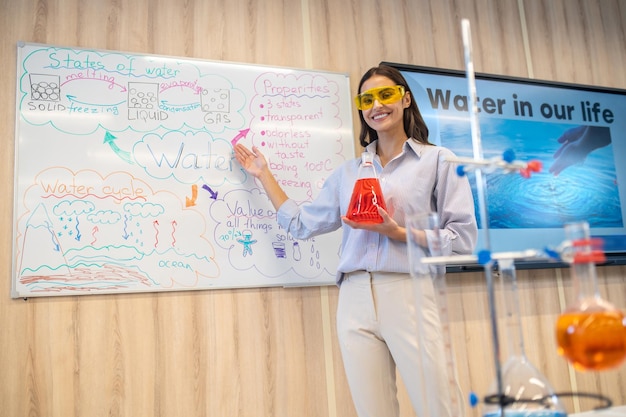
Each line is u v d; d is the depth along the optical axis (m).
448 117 2.58
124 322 1.98
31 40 2.04
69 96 2.03
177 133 2.14
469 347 2.40
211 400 2.03
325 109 2.38
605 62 3.02
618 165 2.89
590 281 0.69
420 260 0.86
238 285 2.12
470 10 2.77
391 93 1.74
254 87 2.29
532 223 2.62
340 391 2.20
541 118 2.77
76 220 1.97
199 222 2.11
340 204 1.83
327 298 2.26
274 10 2.40
